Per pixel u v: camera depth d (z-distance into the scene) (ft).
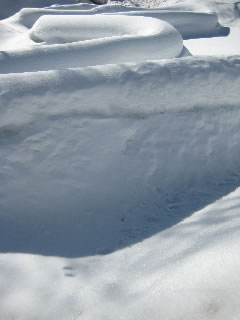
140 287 7.83
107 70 12.40
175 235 9.59
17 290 8.16
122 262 9.02
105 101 12.07
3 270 8.79
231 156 13.97
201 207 11.14
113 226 10.84
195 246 8.61
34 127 11.37
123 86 12.23
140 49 22.89
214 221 9.73
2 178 10.85
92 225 10.82
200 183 12.91
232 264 7.41
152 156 12.57
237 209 10.23
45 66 19.98
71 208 11.10
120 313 7.29
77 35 32.60
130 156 12.28
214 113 14.24
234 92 14.61
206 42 37.70
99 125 12.07
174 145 13.05
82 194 11.35
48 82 11.39
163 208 11.53
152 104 12.92
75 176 11.45
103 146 11.98
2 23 44.96
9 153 11.05
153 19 28.60
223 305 6.73
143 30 27.68
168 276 7.84
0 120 10.84
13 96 10.87
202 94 13.88
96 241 10.18
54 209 10.96
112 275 8.48
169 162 12.76
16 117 11.03
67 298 7.84
